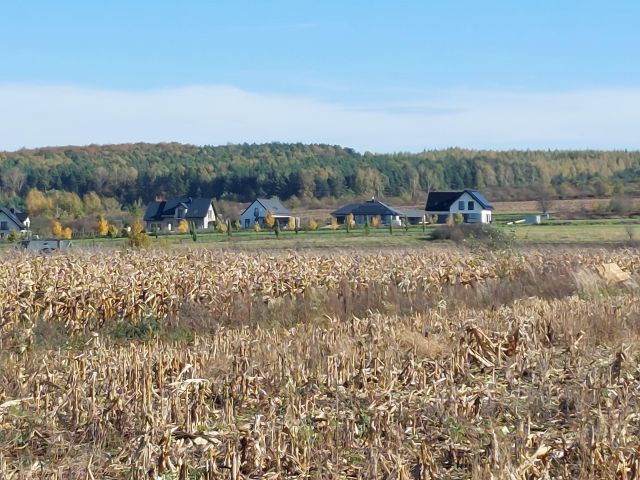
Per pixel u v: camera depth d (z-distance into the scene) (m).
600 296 32.25
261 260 38.22
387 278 36.25
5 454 13.51
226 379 16.92
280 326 27.05
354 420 14.62
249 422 14.62
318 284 34.56
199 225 145.38
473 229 82.69
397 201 193.62
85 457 13.28
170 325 27.92
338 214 140.62
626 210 122.25
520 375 18.36
